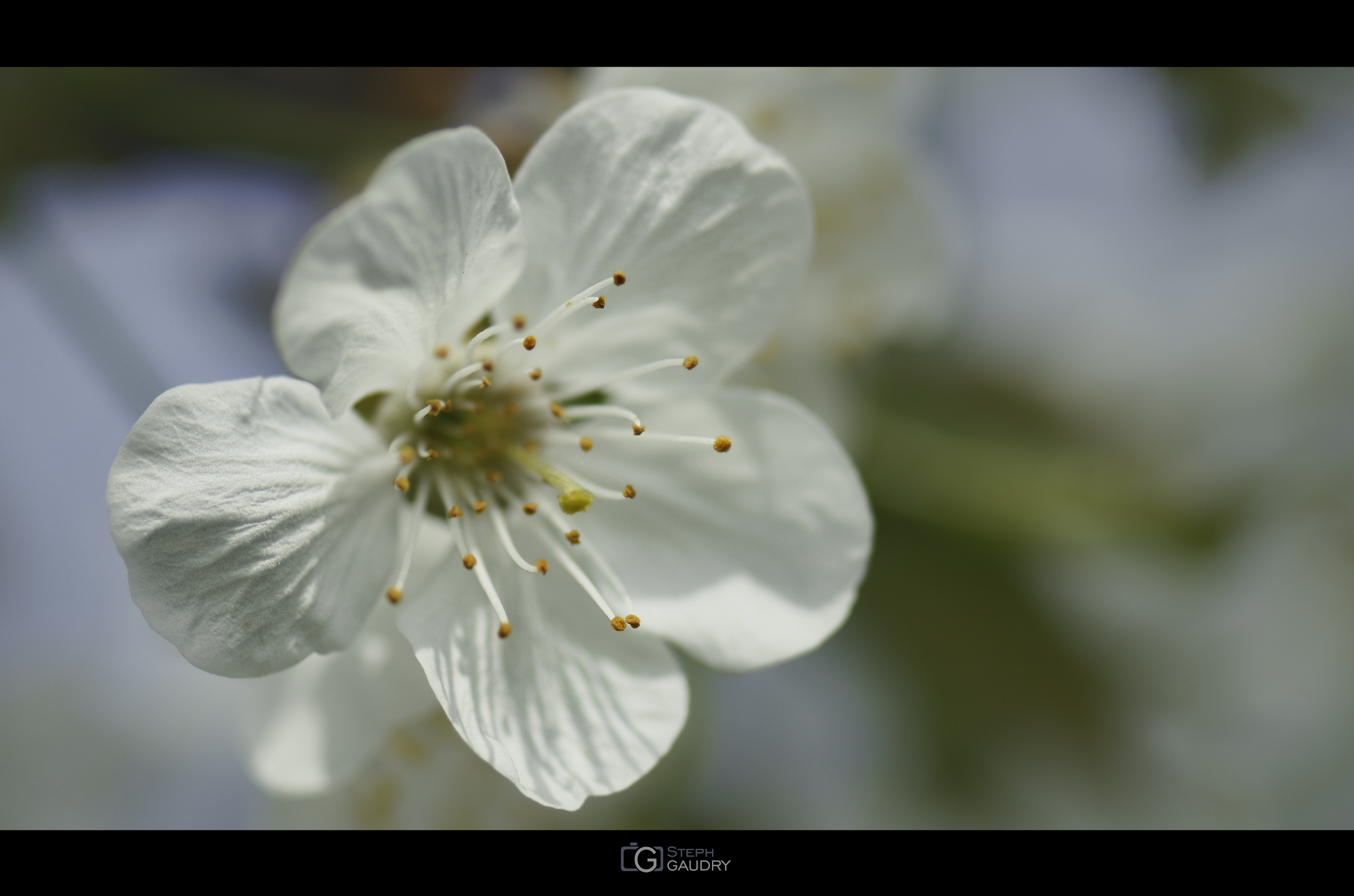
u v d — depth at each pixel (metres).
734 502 0.11
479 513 0.11
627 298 0.10
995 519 0.14
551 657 0.10
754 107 0.12
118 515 0.10
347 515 0.10
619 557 0.11
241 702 0.11
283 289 0.10
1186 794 0.14
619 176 0.10
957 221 0.13
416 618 0.10
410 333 0.10
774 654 0.10
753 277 0.10
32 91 0.12
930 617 0.14
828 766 0.14
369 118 0.12
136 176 0.12
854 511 0.11
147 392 0.12
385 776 0.11
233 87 0.12
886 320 0.13
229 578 0.10
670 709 0.10
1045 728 0.14
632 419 0.11
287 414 0.10
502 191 0.10
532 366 0.11
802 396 0.13
